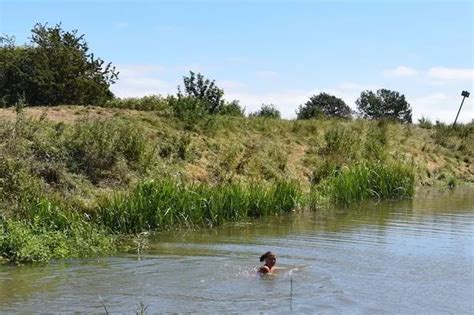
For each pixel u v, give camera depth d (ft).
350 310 33.94
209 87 106.11
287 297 35.94
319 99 178.81
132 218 55.62
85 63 95.86
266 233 56.54
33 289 36.78
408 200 82.48
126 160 67.97
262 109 121.29
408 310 34.27
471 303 35.81
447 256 47.62
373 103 188.65
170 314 32.55
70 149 64.54
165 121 82.94
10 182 53.98
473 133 135.44
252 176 78.18
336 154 93.81
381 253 48.29
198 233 56.29
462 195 89.97
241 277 40.29
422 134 126.00
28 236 45.39
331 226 60.64
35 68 91.45
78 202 57.16
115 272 41.01
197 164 75.10
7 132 62.49
